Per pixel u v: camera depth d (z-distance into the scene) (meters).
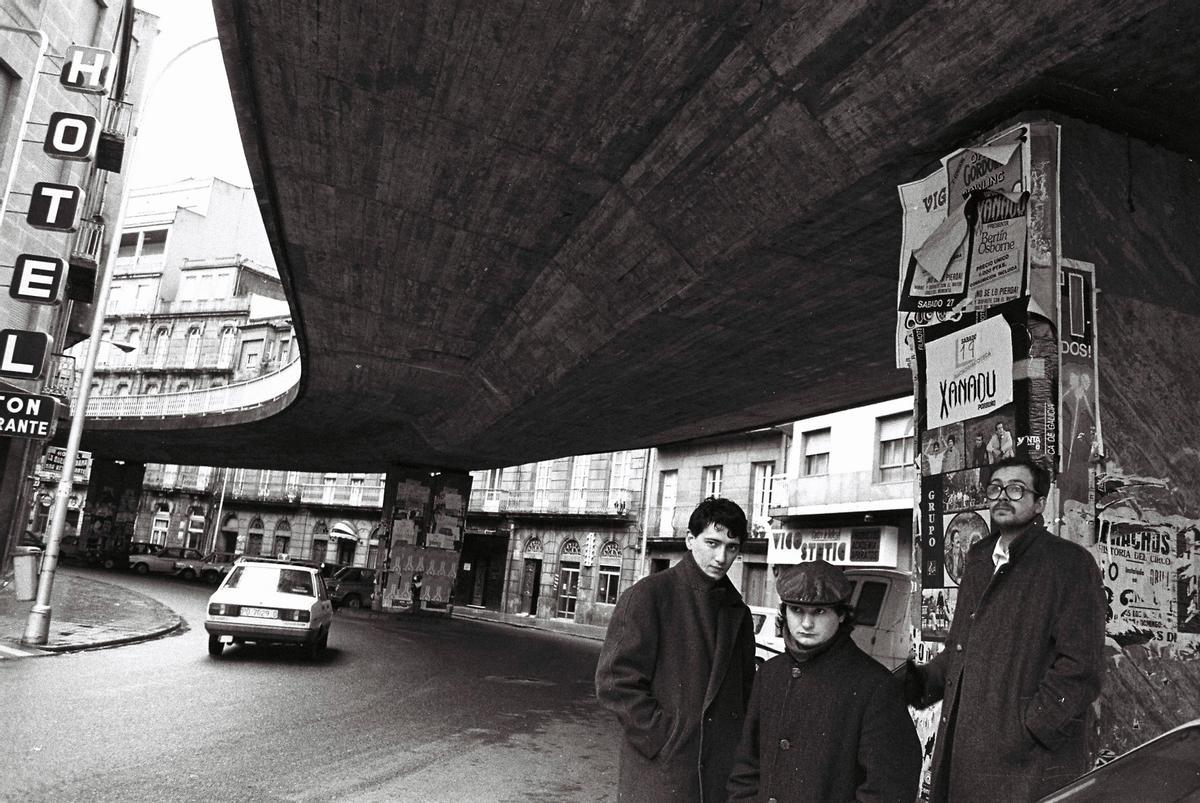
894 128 6.08
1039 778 2.86
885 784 2.59
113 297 62.16
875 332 11.56
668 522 34.88
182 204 64.38
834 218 7.62
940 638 5.26
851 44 5.85
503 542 43.81
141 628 15.55
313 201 11.17
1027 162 5.18
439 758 7.34
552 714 10.41
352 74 8.30
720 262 9.13
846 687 2.73
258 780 6.11
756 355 12.99
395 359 17.98
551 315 13.09
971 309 5.40
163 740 7.14
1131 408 5.02
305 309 15.52
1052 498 4.68
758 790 2.84
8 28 14.02
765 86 6.80
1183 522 5.00
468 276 12.98
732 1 6.30
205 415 30.59
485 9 7.12
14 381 18.11
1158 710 4.70
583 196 9.90
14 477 19.64
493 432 20.98
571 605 38.28
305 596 13.74
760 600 29.83
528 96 8.20
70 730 7.14
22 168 17.05
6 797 5.14
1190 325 5.32
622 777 3.10
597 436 21.41
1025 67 5.00
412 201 10.80
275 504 53.56
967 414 5.29
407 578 30.25
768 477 30.95
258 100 9.00
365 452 30.70
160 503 58.41
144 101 14.73
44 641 11.85
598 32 7.11
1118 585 4.75
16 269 14.07
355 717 9.02
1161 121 5.35
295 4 7.41
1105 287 5.12
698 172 8.26
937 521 5.41
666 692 3.09
